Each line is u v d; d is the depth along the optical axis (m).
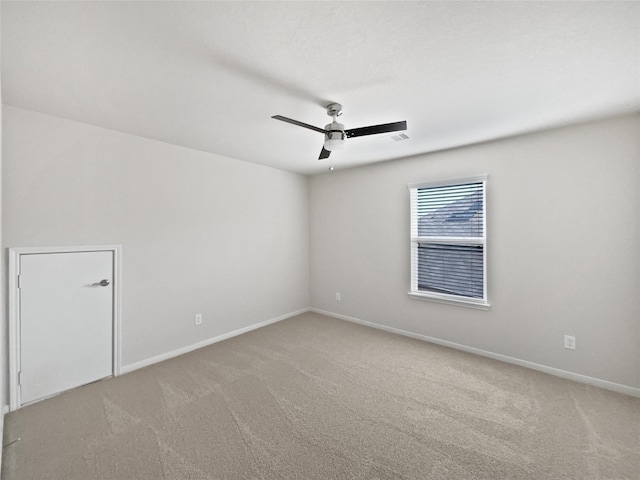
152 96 2.18
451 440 1.98
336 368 3.03
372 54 1.69
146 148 3.13
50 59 1.70
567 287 2.83
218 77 1.92
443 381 2.77
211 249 3.75
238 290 4.07
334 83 2.01
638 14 1.36
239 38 1.54
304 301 5.13
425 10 1.34
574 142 2.77
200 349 3.54
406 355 3.36
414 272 3.95
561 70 1.84
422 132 2.94
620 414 2.25
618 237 2.58
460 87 2.06
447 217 3.63
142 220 3.11
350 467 1.75
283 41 1.57
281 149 3.55
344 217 4.68
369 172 4.35
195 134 3.02
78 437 2.00
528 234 3.03
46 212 2.51
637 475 1.69
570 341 2.82
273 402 2.42
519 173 3.07
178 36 1.51
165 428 2.09
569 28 1.46
